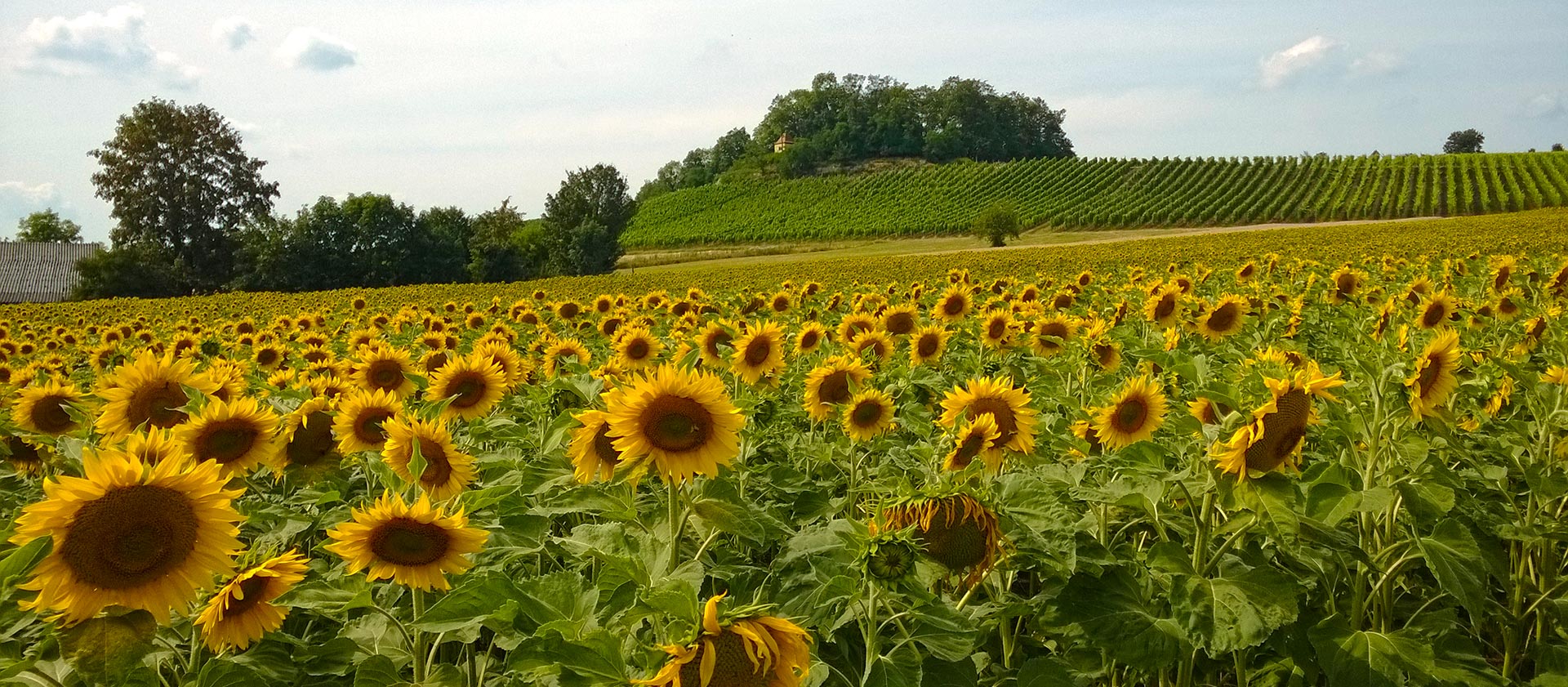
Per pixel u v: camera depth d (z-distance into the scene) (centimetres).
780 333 714
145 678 298
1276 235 6281
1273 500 320
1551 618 432
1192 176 13562
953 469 411
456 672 332
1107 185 13738
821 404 606
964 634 305
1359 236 5456
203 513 266
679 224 15175
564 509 374
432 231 8356
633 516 369
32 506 248
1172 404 503
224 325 1917
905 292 1984
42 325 2100
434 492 407
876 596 306
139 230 8662
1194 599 320
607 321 1195
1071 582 339
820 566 321
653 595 247
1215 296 1449
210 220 8988
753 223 14350
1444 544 355
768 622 238
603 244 9281
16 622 319
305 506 468
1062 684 327
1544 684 381
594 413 366
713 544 411
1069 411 576
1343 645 340
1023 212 12694
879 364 781
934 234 11950
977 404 433
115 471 254
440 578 321
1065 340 828
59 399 537
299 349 1228
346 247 8069
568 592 299
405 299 3669
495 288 4438
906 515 307
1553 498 434
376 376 679
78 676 297
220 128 9069
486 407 599
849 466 555
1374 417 410
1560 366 563
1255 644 301
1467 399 585
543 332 1193
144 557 257
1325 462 421
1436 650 364
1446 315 777
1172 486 369
